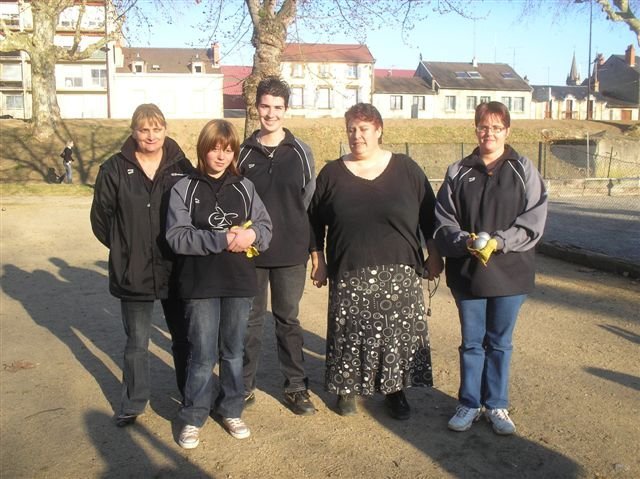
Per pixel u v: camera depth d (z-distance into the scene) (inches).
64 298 282.2
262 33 387.9
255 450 142.9
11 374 191.5
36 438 150.3
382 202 146.7
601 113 2549.2
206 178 142.7
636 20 843.4
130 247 146.3
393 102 2228.1
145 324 154.3
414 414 160.4
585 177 880.9
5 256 374.9
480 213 141.1
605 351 203.0
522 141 1412.4
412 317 150.3
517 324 234.1
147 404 168.6
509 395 170.1
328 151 1219.2
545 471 132.3
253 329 162.2
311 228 162.2
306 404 160.7
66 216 520.4
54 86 1036.5
